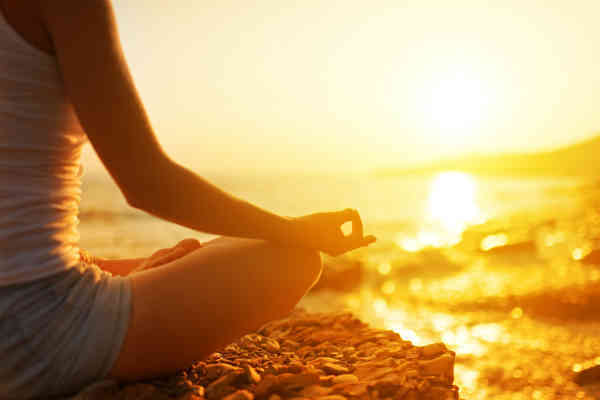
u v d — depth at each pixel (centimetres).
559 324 847
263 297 124
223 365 147
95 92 92
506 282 1283
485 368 602
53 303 104
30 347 103
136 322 112
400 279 1466
